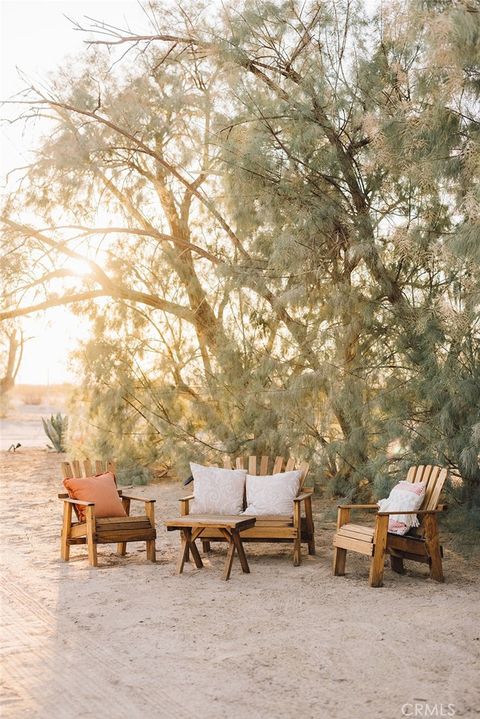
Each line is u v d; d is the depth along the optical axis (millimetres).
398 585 5910
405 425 7816
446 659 4230
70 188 10562
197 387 11375
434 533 6043
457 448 7395
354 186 8414
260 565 6590
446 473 6270
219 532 6750
